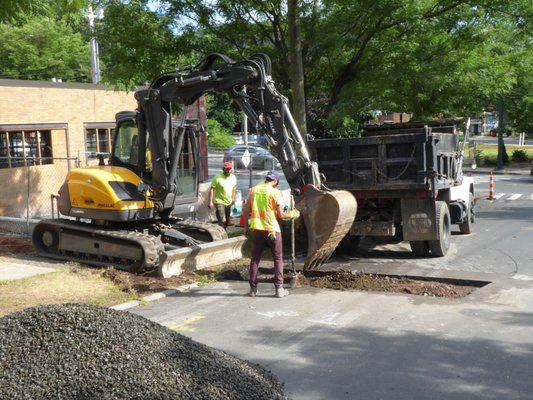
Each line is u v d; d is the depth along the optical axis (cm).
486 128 8738
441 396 517
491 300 827
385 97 1802
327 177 1162
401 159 1096
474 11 1451
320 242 902
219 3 1405
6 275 982
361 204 1173
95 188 1072
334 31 1349
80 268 1051
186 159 1237
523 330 694
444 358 608
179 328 722
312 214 905
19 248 1259
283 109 963
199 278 989
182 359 464
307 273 1016
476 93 1905
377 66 1457
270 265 1069
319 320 746
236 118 6688
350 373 570
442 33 1488
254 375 491
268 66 998
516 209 1947
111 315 490
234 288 929
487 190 2636
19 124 1811
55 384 425
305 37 1411
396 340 666
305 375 566
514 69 1947
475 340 662
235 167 2586
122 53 1430
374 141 1109
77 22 1341
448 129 1362
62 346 450
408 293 881
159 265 988
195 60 1502
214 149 4225
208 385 444
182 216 1560
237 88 1024
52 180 1894
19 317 481
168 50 1436
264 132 978
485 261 1104
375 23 1381
